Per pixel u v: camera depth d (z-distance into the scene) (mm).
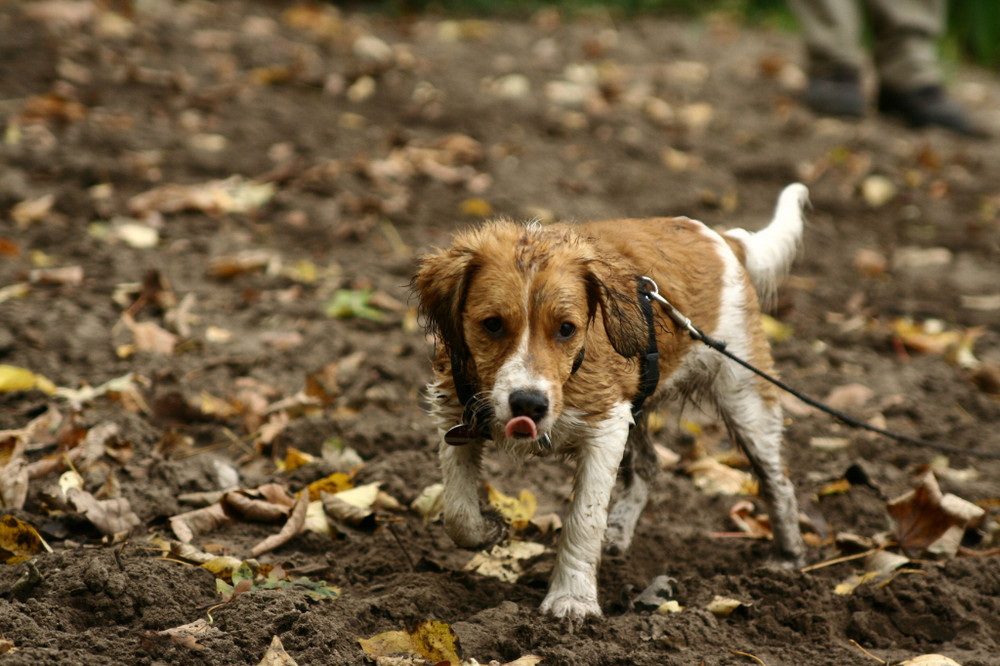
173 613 6191
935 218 15719
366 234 13805
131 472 8133
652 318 6695
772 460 7605
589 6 27000
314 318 11609
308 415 9586
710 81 21906
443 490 7289
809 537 8172
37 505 7605
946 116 19812
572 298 5969
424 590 6688
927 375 11164
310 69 19703
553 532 7996
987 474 9203
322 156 15992
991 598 6961
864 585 7086
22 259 12148
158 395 9273
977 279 13734
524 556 7559
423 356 10922
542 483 8820
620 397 6566
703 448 9453
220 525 7680
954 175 17469
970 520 7828
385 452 9141
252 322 11398
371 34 22891
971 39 26219
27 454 8383
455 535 6781
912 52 19766
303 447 9070
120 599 6184
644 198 15594
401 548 7504
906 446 9672
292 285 12336
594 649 6055
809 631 6656
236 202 14070
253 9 23406
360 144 16703
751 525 8398
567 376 6086
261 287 12250
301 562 7234
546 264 6000
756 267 8039
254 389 9875
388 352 10984
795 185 8688
